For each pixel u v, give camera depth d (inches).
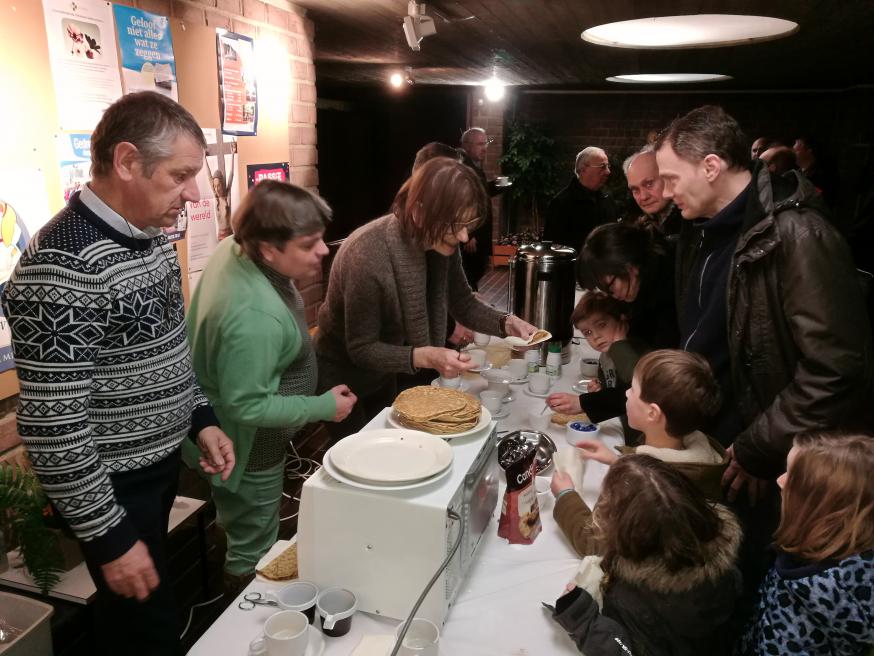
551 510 60.4
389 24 149.0
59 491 47.2
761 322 62.2
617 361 77.4
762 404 64.2
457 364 73.2
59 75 77.1
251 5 115.3
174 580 94.0
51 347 46.1
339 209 419.2
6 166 71.7
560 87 318.7
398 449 50.8
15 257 73.4
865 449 44.9
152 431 54.6
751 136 327.9
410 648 40.3
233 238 69.9
